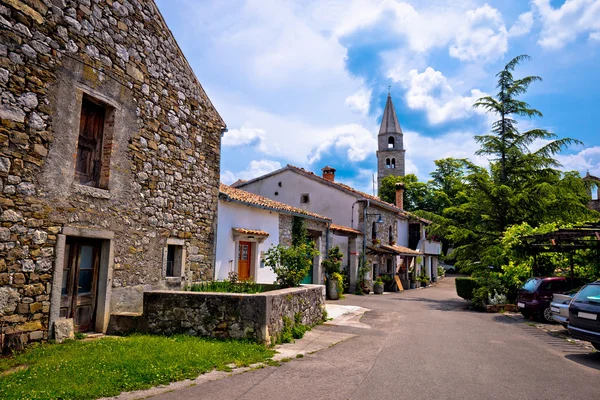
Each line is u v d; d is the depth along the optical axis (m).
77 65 7.27
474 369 6.53
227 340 7.20
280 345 7.66
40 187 6.57
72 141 7.15
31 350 6.12
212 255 11.21
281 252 10.70
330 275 19.39
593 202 31.25
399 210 28.84
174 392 4.81
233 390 4.96
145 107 8.98
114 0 8.20
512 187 20.66
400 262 29.30
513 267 16.58
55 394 4.35
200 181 10.86
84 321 7.68
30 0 6.45
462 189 22.34
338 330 9.94
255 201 14.46
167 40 9.84
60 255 6.86
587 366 7.00
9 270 6.08
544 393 5.34
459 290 18.72
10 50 6.14
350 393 5.07
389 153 57.78
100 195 7.68
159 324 7.66
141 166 8.82
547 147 20.39
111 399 4.48
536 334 10.37
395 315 13.59
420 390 5.30
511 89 21.02
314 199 24.72
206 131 11.23
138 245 8.68
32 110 6.46
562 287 12.98
